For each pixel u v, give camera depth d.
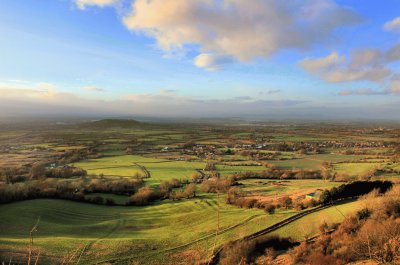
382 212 44.94
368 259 31.70
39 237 48.16
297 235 46.47
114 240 47.66
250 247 42.41
